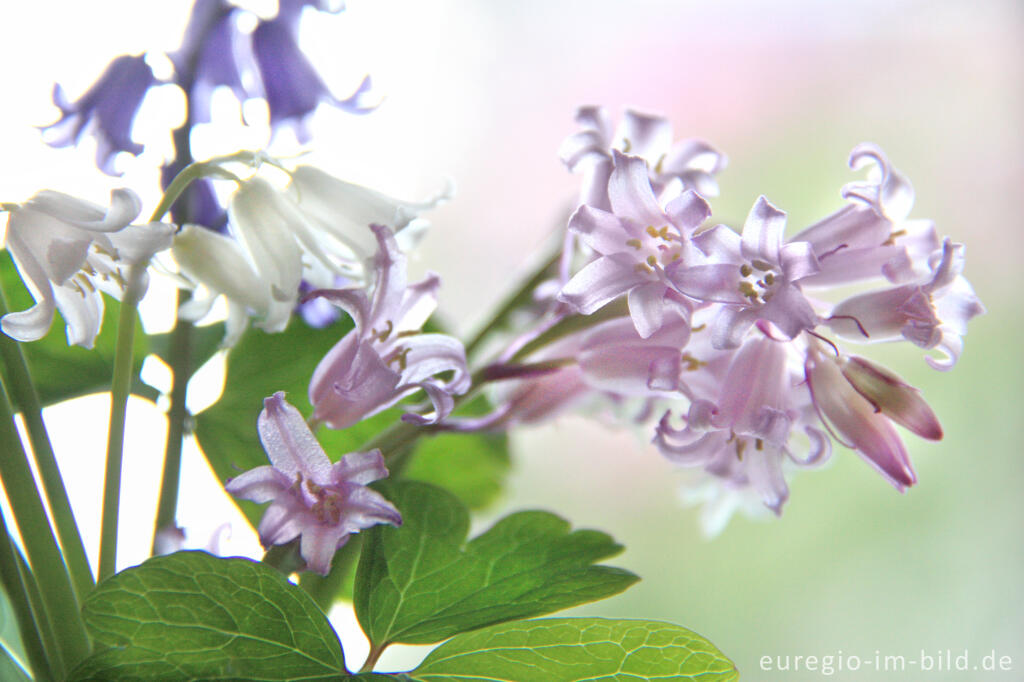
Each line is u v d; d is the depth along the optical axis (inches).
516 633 15.1
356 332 15.1
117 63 16.0
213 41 16.1
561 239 16.9
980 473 35.1
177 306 16.3
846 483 34.6
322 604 15.9
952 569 34.3
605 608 33.4
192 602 14.6
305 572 15.9
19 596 15.0
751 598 33.9
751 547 34.4
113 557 15.4
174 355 16.2
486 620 15.1
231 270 15.4
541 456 34.7
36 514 15.0
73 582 15.3
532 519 15.5
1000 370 36.2
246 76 16.1
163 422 18.2
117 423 15.4
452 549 15.3
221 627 14.7
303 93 16.1
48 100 16.0
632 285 15.1
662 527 34.4
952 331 15.4
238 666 14.8
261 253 15.5
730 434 15.5
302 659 14.9
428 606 15.4
